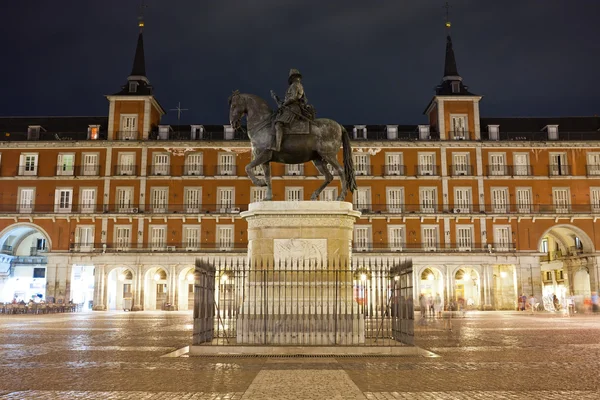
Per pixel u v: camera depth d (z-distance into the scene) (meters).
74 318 31.28
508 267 51.25
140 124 52.62
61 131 55.28
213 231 50.81
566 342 15.38
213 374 8.96
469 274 53.19
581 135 53.47
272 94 13.41
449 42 57.06
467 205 51.50
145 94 53.19
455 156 52.31
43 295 57.66
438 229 50.91
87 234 50.78
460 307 38.50
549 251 60.66
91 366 9.96
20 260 57.78
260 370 9.30
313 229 12.60
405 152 52.34
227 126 53.62
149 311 46.56
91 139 51.75
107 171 51.53
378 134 54.09
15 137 53.25
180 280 49.31
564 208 51.28
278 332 11.95
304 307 11.88
